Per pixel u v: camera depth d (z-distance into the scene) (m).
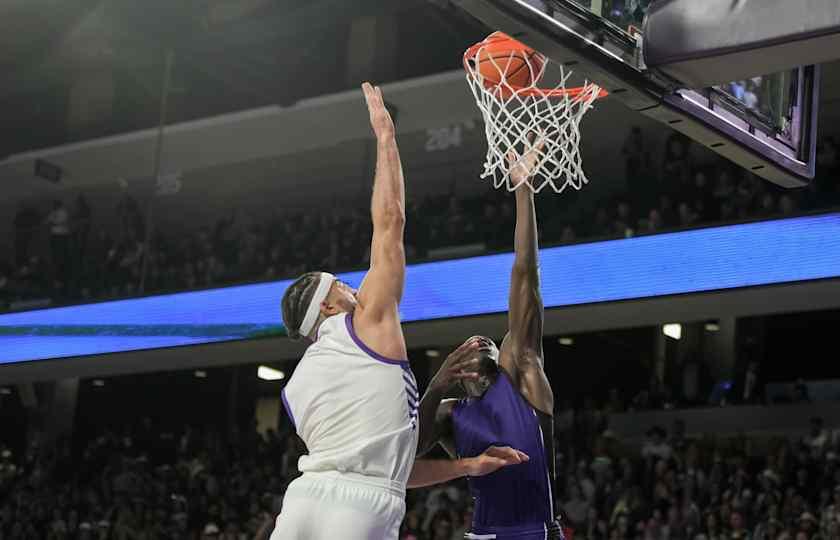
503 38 4.22
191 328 14.30
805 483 11.22
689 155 15.22
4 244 22.78
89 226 19.86
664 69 3.76
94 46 19.50
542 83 4.22
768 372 16.28
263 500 14.04
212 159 20.06
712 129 4.06
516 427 3.65
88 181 21.31
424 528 12.10
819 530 9.96
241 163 20.58
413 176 19.00
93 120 20.67
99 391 20.77
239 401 20.00
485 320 12.42
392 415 3.14
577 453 13.69
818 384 14.73
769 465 11.85
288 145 19.22
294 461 15.24
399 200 3.31
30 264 19.70
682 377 15.40
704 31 3.60
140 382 20.81
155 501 15.94
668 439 13.14
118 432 19.67
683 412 14.11
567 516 12.02
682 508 11.41
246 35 18.27
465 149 18.34
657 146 16.62
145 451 18.38
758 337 16.02
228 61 19.31
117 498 16.05
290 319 3.35
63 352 15.25
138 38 18.80
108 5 18.39
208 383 20.33
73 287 19.17
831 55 3.54
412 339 13.66
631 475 12.27
